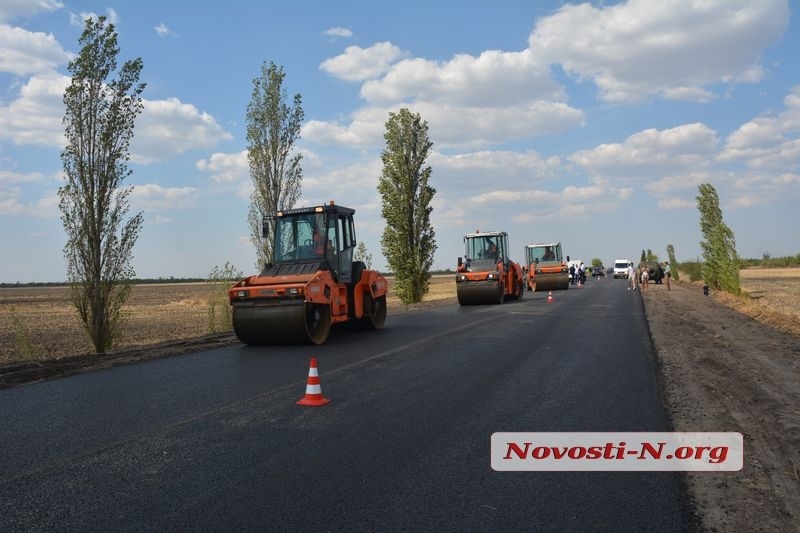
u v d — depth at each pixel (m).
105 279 13.82
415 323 17.97
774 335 13.82
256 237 21.95
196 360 11.30
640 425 6.22
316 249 14.41
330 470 4.95
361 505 4.21
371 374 9.33
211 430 6.23
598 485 4.59
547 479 4.72
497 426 6.25
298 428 6.26
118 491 4.52
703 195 35.06
